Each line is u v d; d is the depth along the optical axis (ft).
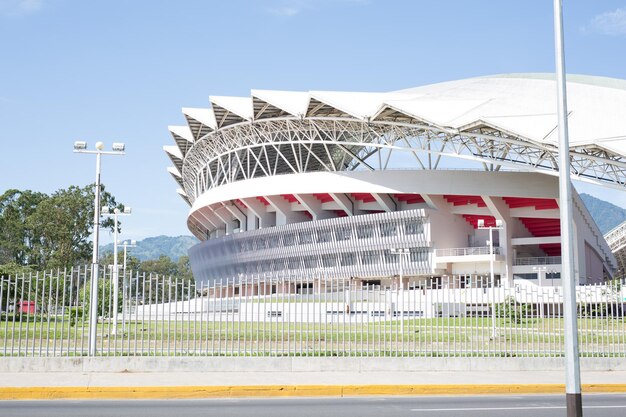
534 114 198.49
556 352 81.97
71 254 349.20
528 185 247.91
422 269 264.93
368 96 245.04
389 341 85.56
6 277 205.98
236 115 286.87
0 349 85.25
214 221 380.37
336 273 288.10
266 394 60.85
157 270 622.54
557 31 44.75
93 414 48.26
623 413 49.90
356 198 292.61
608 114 192.75
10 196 392.47
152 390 59.62
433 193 258.78
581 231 265.13
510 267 258.57
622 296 88.89
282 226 306.14
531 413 49.52
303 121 261.44
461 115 205.26
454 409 51.57
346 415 48.06
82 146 78.48
